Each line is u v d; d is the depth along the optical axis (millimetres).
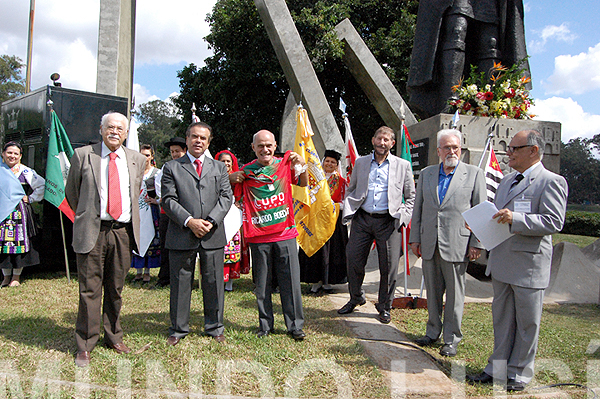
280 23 9719
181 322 3605
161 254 5688
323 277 5492
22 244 5609
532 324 2908
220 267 3680
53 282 5832
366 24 18625
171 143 5520
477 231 3025
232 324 4121
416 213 3936
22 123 6926
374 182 4516
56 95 6449
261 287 3824
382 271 4422
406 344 3711
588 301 5391
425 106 7730
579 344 3801
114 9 8078
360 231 4520
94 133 6750
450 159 3705
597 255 7355
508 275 2963
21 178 5766
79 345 3182
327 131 9367
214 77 18031
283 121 12922
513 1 7324
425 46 7395
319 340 3738
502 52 7430
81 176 3299
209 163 3727
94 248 3227
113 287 3340
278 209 3783
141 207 5465
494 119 6598
